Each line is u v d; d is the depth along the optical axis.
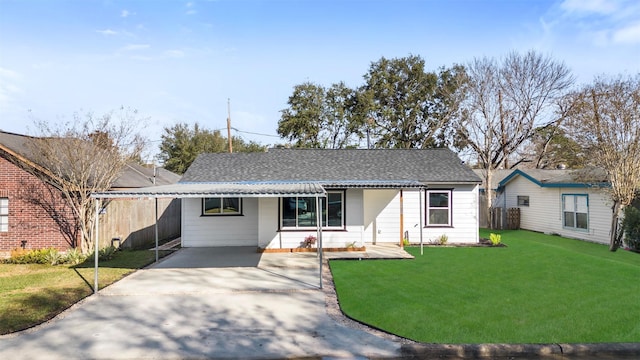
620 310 8.03
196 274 11.67
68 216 15.18
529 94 29.11
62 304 8.74
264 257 14.41
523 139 29.97
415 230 17.48
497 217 24.62
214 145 45.59
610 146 15.56
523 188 24.28
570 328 7.07
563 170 24.42
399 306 8.39
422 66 37.44
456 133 35.44
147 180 23.75
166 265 13.09
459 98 33.25
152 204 20.03
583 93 20.12
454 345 6.34
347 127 38.62
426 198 17.55
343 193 15.51
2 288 10.14
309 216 15.61
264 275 11.51
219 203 17.58
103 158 15.56
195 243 17.45
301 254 14.97
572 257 13.54
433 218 17.55
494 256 14.13
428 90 37.59
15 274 11.91
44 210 15.18
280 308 8.40
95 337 6.84
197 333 7.01
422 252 14.85
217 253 15.47
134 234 17.95
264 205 15.63
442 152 20.38
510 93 28.98
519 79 28.95
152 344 6.54
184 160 44.38
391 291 9.58
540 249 15.50
